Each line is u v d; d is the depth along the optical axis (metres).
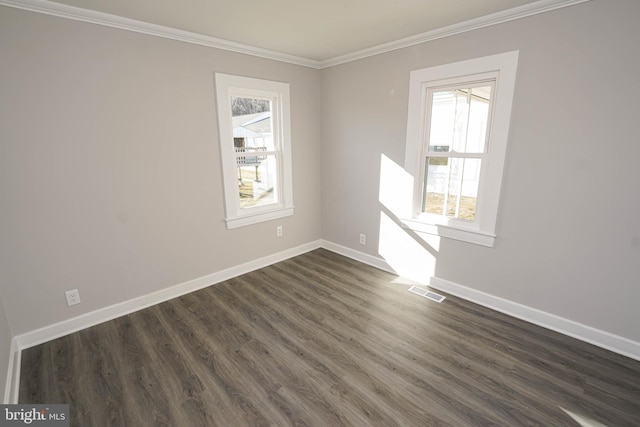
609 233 2.05
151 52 2.47
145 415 1.67
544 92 2.16
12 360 1.97
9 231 2.08
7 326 2.04
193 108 2.77
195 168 2.88
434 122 2.86
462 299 2.86
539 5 2.06
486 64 2.37
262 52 3.10
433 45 2.66
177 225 2.86
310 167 3.89
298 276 3.37
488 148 2.50
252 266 3.52
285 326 2.46
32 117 2.06
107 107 2.33
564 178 2.17
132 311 2.69
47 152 2.14
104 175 2.40
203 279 3.12
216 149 2.98
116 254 2.55
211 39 2.73
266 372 1.97
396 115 3.06
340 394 1.79
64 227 2.28
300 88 3.56
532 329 2.39
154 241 2.74
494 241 2.57
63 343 2.26
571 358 2.06
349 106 3.47
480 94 2.52
